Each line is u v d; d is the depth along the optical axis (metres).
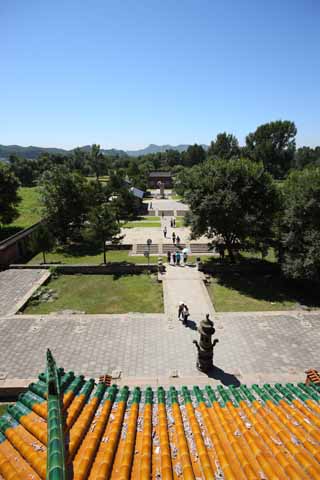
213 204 25.64
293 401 7.72
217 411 7.31
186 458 5.47
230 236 29.39
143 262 31.08
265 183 27.11
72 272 28.53
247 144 105.06
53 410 4.72
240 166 27.11
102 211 29.44
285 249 25.09
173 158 135.25
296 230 23.72
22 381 14.38
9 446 5.64
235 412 7.23
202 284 25.50
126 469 5.04
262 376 14.55
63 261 32.38
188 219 28.98
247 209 26.72
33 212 49.47
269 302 22.95
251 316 20.48
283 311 21.09
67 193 36.88
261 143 97.56
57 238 38.28
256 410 7.40
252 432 6.40
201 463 5.41
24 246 35.03
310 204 22.25
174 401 7.75
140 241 37.81
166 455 5.53
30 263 31.94
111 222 29.27
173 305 21.95
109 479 4.84
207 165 28.86
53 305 22.50
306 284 25.98
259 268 28.55
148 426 6.52
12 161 117.62
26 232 35.19
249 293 24.50
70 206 36.94
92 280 27.02
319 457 5.39
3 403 13.69
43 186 37.19
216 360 16.06
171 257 32.44
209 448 5.96
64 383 7.78
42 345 17.52
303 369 15.52
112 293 24.39
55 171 37.38
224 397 8.02
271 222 26.55
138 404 7.58
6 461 5.13
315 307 22.20
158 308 21.91
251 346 17.28
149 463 5.29
